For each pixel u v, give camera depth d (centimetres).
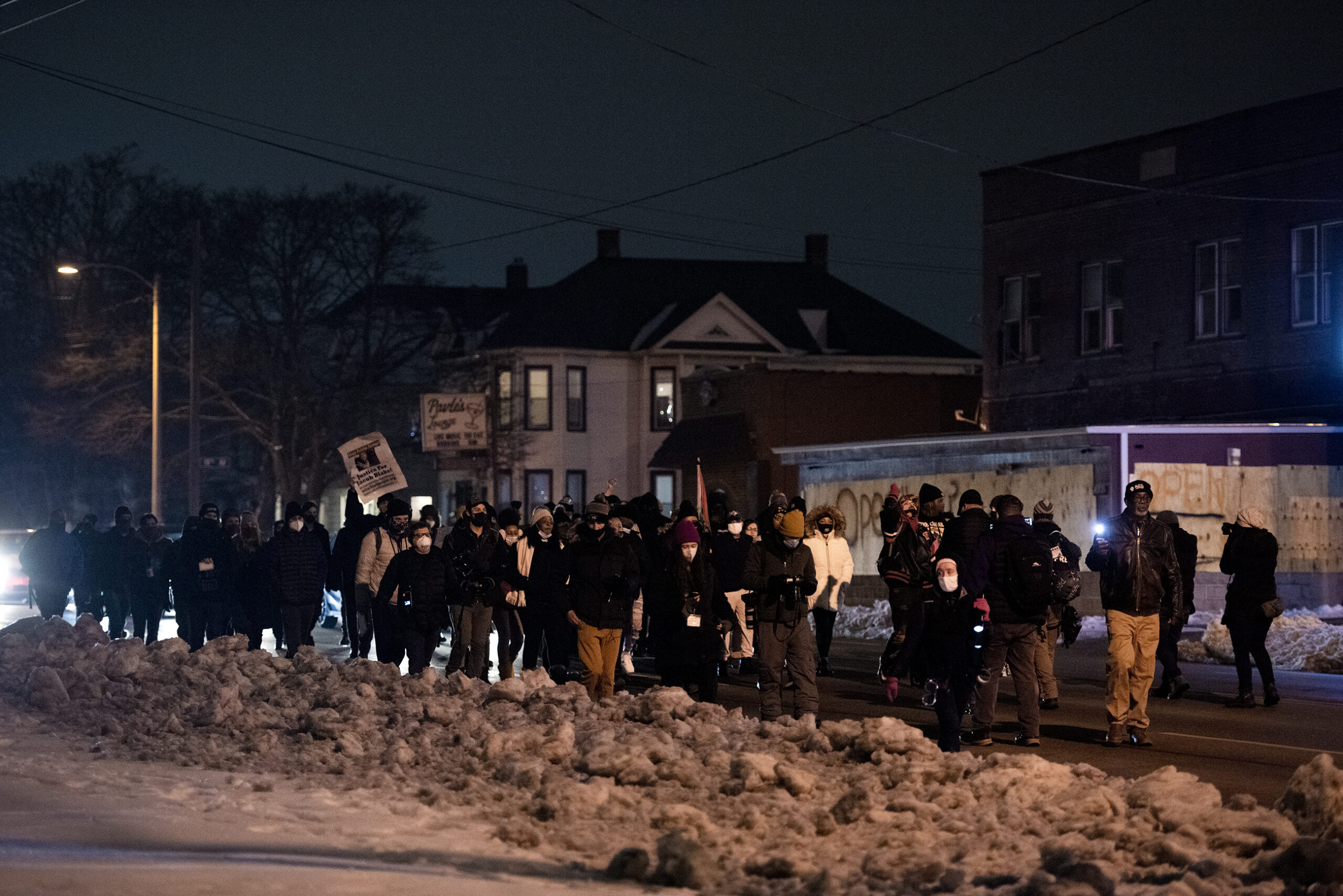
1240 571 1574
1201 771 1160
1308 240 3034
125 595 2316
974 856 777
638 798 927
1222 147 3192
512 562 1644
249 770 1025
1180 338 3275
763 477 4478
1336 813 841
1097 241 3469
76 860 674
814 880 695
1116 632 1288
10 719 1209
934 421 4653
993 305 3734
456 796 927
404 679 1381
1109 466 2606
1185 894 672
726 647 1892
